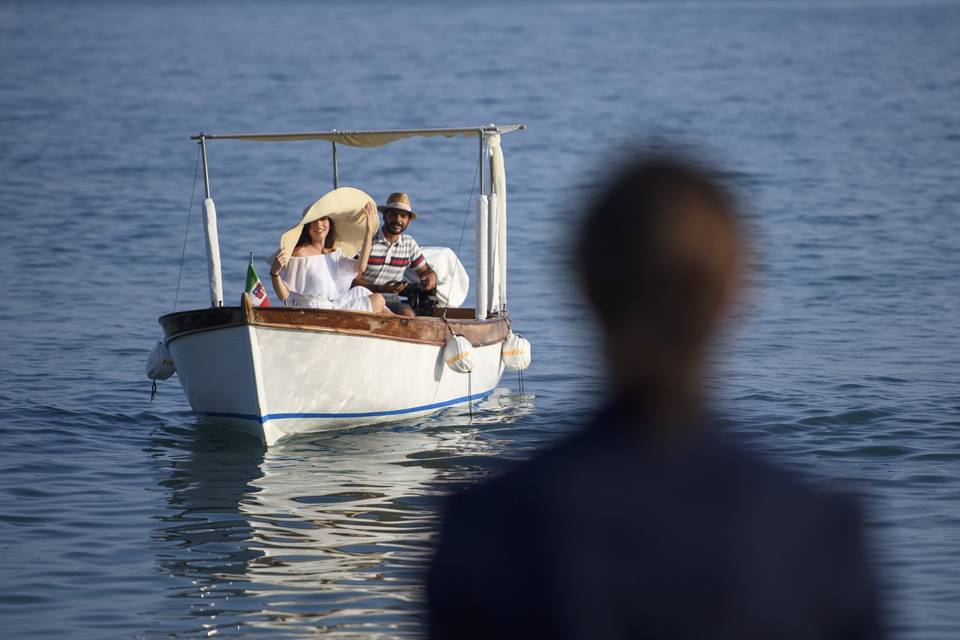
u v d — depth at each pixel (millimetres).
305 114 174250
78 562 27281
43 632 23281
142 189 109500
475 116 175875
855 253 77875
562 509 6117
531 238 87188
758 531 6055
